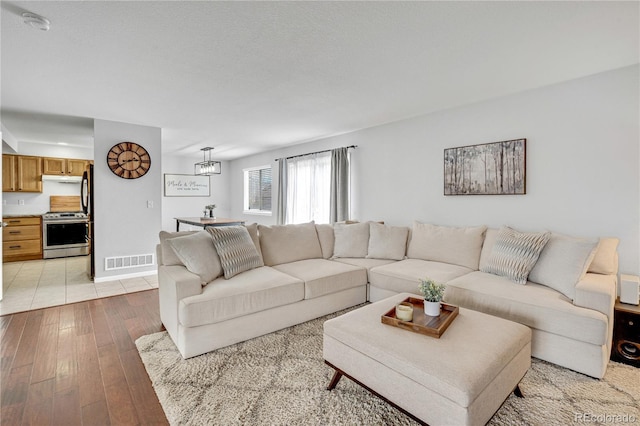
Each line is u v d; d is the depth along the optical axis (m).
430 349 1.58
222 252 2.79
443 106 3.69
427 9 1.82
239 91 3.19
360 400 1.84
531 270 2.62
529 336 1.84
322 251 3.96
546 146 3.03
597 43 2.21
